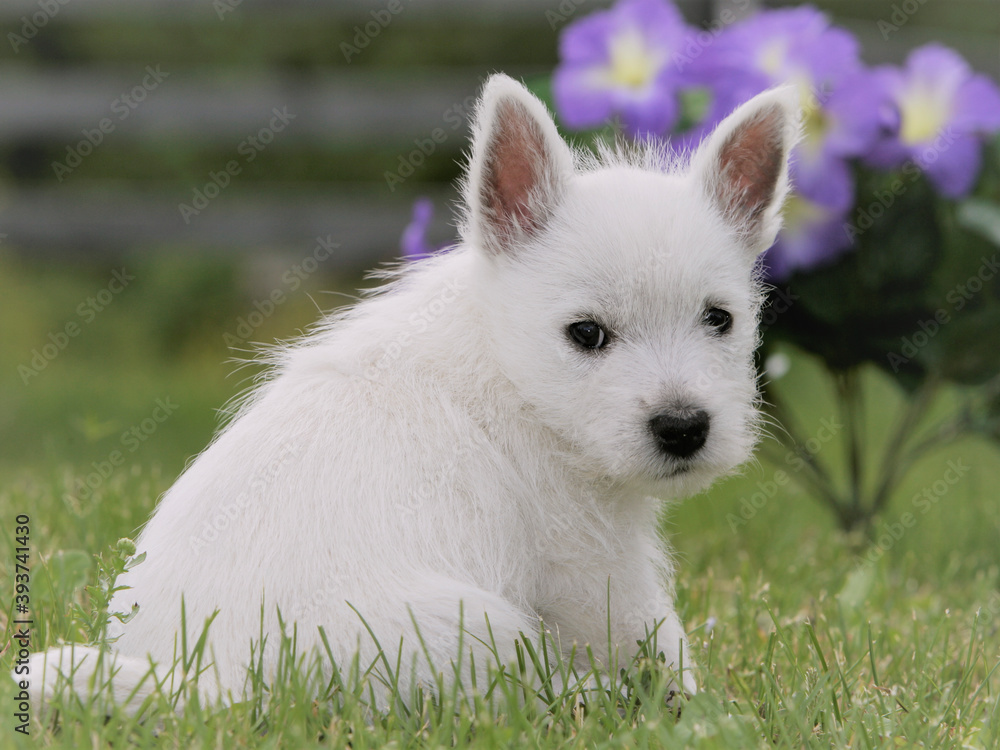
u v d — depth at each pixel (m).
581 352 4.52
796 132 4.98
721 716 3.87
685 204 4.74
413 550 4.01
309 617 3.88
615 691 4.03
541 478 4.49
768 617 5.76
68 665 3.72
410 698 3.80
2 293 16.64
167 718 3.59
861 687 4.57
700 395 4.46
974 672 5.03
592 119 7.25
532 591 4.45
